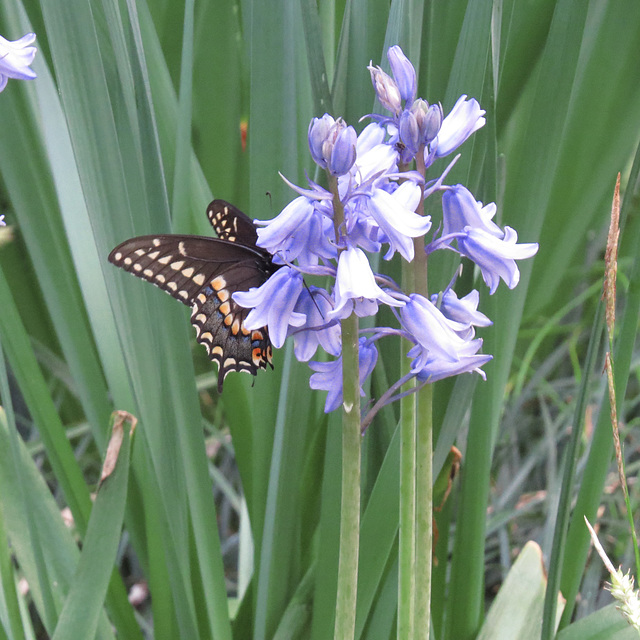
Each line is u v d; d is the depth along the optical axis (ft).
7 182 1.83
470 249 1.46
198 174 1.92
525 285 1.79
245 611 1.92
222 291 1.62
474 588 1.83
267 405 1.82
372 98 1.73
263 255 1.62
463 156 1.68
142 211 1.71
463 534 1.82
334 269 1.43
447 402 1.80
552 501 2.10
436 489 1.81
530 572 1.83
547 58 1.72
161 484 1.75
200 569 1.86
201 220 1.91
